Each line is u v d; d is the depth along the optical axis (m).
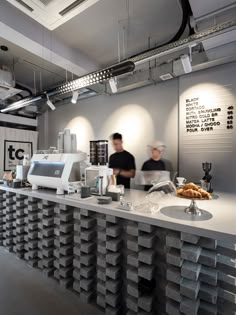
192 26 2.44
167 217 1.35
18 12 2.46
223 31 1.88
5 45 3.29
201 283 1.32
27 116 5.48
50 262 2.18
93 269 1.84
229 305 1.28
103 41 3.23
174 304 1.34
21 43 2.72
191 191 1.33
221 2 1.97
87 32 2.97
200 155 3.13
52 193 2.21
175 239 1.29
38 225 2.33
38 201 2.38
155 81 3.50
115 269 1.64
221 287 1.29
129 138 4.04
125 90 3.96
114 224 1.71
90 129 4.73
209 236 1.12
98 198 1.76
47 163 2.37
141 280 1.51
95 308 1.71
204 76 3.08
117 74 2.39
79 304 1.76
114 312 1.60
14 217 2.70
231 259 1.26
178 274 1.30
